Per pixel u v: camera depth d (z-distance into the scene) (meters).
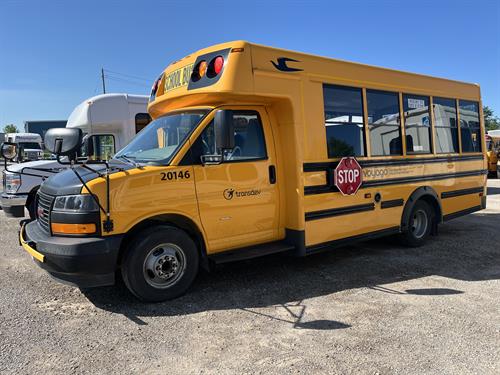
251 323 4.06
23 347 3.59
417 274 5.60
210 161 4.72
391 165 6.38
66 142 5.02
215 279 5.35
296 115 5.23
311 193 5.37
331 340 3.71
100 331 3.89
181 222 4.68
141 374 3.19
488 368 3.26
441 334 3.82
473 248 6.98
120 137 10.52
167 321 4.10
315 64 5.48
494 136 23.80
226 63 4.76
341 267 5.90
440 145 7.36
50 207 4.30
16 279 5.38
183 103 5.50
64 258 4.02
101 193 4.12
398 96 6.57
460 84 7.82
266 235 5.28
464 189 7.88
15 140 27.00
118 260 4.45
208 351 3.52
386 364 3.31
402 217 6.64
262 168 5.15
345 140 5.80
